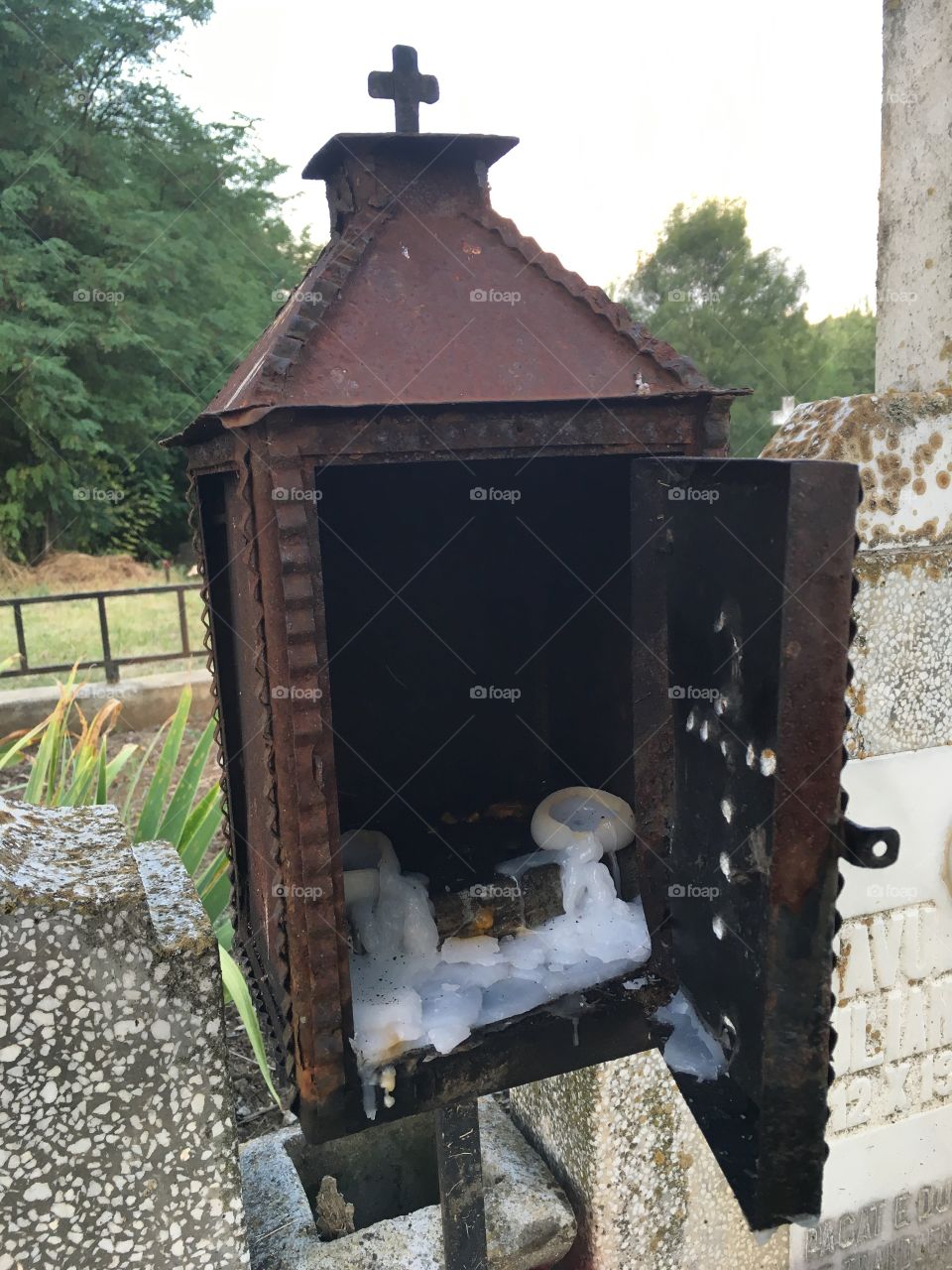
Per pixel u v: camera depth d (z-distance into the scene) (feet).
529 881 3.74
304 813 2.66
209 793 6.90
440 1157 3.83
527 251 3.16
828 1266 5.64
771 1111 2.47
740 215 40.65
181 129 41.47
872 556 4.77
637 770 3.15
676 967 3.17
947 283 5.08
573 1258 5.33
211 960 3.05
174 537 42.57
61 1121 2.95
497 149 3.21
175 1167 3.12
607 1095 4.86
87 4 36.60
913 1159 5.61
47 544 36.96
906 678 4.93
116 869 3.09
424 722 4.71
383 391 2.68
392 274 2.95
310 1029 2.80
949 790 5.16
